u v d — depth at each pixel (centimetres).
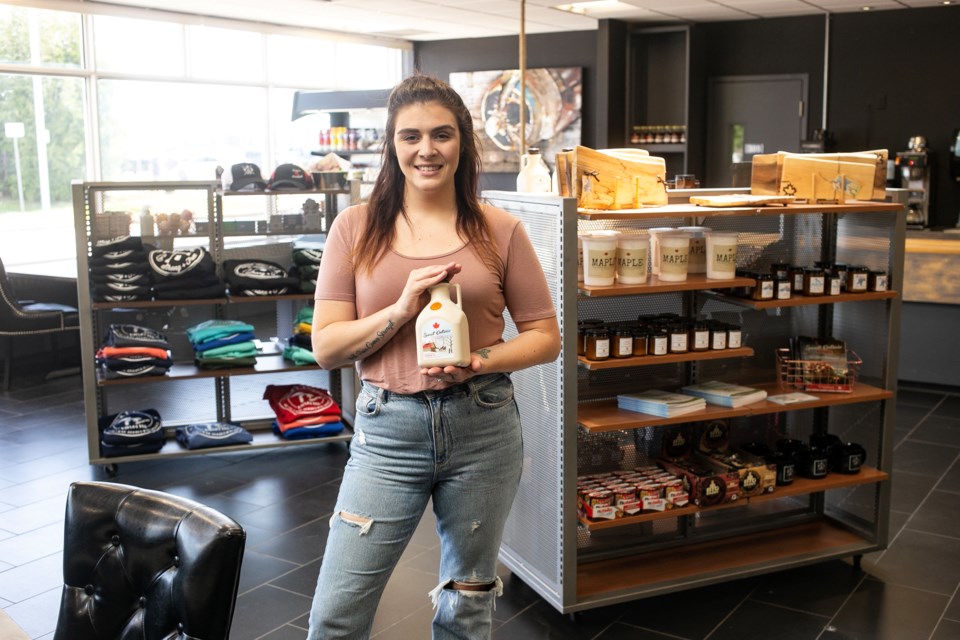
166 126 866
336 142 943
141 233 491
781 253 380
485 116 1031
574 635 317
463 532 210
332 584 204
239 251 524
